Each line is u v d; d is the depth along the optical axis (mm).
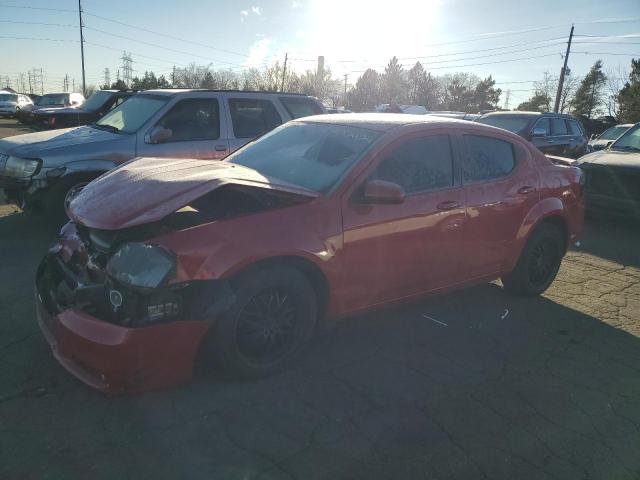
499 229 4453
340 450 2719
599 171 8141
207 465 2545
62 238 3688
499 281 5574
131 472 2467
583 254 6840
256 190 3246
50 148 5945
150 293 2744
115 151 6176
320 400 3150
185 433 2768
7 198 6406
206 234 2947
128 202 3086
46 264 3619
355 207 3504
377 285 3727
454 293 5129
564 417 3158
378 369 3568
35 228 6512
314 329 3598
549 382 3553
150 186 3246
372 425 2945
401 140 3850
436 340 4078
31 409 2883
